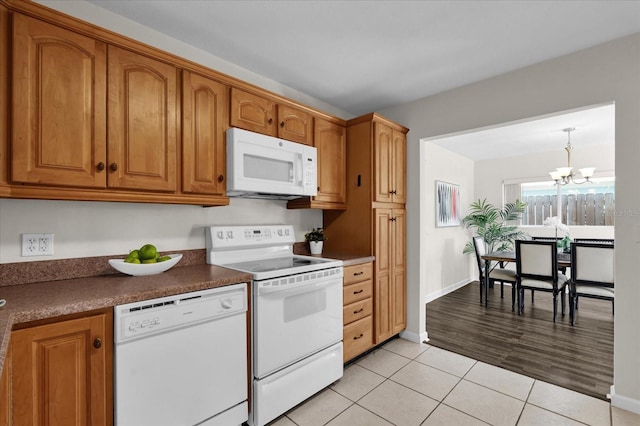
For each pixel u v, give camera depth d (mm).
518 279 3793
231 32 1953
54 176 1353
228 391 1640
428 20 1821
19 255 1515
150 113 1640
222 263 2193
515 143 4613
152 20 1834
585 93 2107
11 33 1267
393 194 2900
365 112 3338
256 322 1749
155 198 1672
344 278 2389
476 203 5926
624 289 1942
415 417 1861
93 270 1718
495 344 2906
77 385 1209
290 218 2777
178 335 1458
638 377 1894
